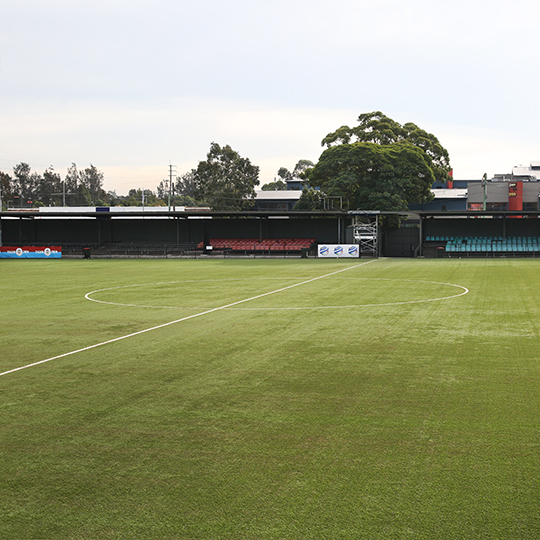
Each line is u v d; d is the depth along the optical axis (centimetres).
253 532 386
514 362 857
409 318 1298
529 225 4603
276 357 910
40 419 621
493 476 463
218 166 8088
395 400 672
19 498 439
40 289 2083
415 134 5953
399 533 382
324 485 450
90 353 965
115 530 392
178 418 616
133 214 4709
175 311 1463
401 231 4797
